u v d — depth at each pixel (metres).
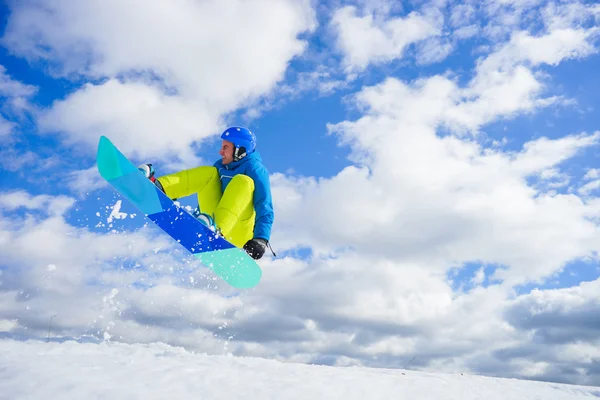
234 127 4.36
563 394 3.69
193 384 2.43
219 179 4.39
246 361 3.19
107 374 2.42
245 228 4.35
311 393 2.54
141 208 4.04
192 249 4.06
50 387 2.14
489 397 3.14
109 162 4.03
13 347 2.79
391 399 2.70
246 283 4.27
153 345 3.33
